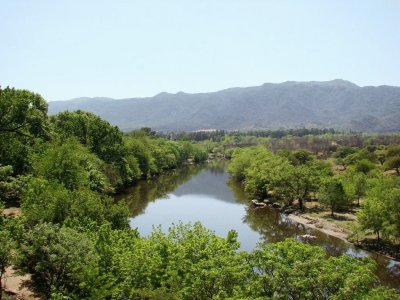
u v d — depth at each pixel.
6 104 51.97
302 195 76.94
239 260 22.22
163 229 60.84
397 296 19.23
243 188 107.19
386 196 51.38
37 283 27.19
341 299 18.16
